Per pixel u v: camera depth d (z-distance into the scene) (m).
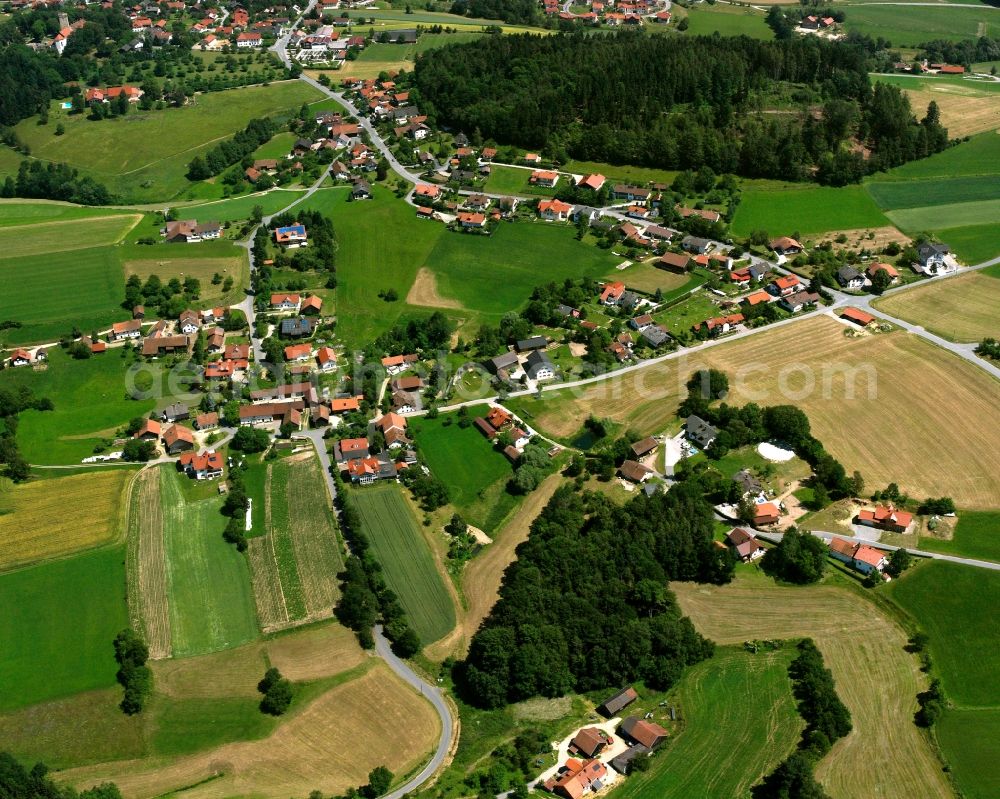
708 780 128.50
